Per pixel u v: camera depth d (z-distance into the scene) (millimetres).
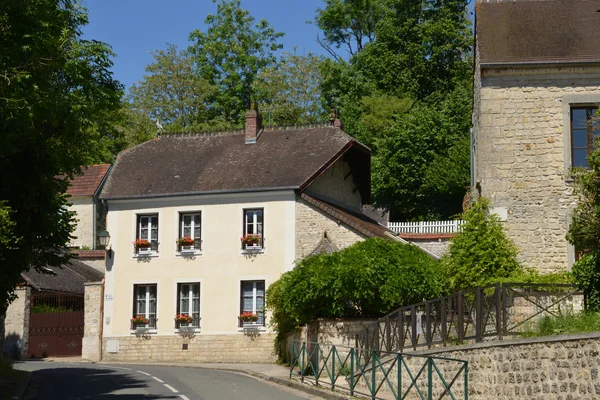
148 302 32500
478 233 20844
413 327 17500
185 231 32406
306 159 32312
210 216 31984
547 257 21047
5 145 14547
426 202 45188
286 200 31047
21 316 34062
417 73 50500
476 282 20281
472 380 15156
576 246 15453
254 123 34812
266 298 28297
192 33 53875
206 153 34500
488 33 22625
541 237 21141
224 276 31469
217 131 35625
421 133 45094
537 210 21250
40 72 15406
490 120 21719
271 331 30641
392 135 46031
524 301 15047
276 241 30984
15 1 14625
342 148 32344
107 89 17719
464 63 50375
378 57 51344
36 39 14961
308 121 51094
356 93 51094
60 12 16578
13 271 16219
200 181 32469
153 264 32438
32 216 16703
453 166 42969
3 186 15852
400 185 45156
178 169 33688
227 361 30953
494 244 20562
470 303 16047
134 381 20812
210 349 31234
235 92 52062
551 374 13469
